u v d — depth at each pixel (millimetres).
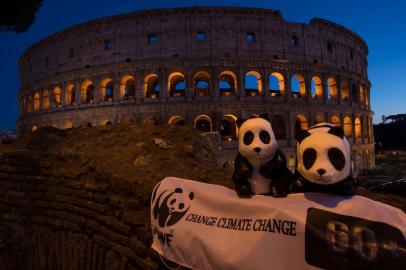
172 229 4758
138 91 52188
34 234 9281
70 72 57750
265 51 53625
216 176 8188
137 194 7133
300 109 52406
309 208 3449
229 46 52906
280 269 3250
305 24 56938
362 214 3189
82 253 7969
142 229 6340
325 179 3377
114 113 52812
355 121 63156
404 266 2723
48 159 10648
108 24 56844
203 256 4082
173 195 5230
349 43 64750
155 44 53938
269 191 4316
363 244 2941
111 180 8031
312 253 3129
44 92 64188
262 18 54094
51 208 9203
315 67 54906
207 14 53312
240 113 50062
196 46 52844
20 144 13875
